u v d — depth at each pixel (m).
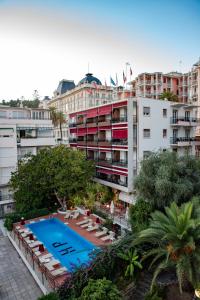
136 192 23.14
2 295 15.67
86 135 40.69
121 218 26.67
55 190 28.77
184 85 72.75
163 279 15.52
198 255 12.85
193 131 38.91
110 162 34.22
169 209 15.62
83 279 14.16
